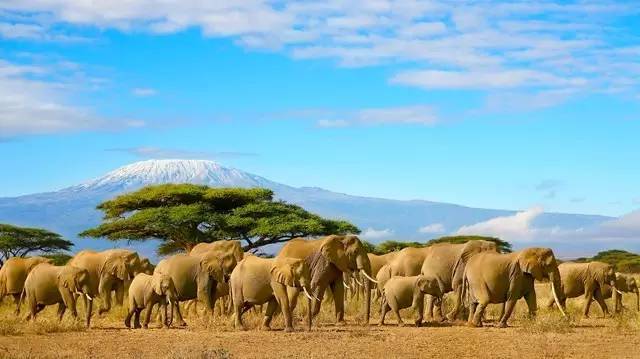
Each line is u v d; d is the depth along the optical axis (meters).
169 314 34.75
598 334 26.23
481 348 22.98
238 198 73.19
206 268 31.22
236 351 22.41
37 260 36.38
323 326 29.69
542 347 23.05
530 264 28.83
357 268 31.06
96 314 34.94
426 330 27.80
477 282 29.45
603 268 34.91
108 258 34.31
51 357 21.39
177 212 69.31
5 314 33.84
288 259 27.83
